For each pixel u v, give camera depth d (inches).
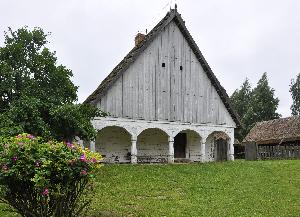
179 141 1254.3
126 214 521.7
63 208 299.3
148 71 1095.6
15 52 784.3
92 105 920.3
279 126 1878.7
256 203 616.1
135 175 818.8
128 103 1053.8
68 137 783.1
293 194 688.4
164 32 1135.6
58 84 820.0
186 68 1162.0
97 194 634.2
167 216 520.7
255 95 3029.0
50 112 735.7
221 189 720.3
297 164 1007.0
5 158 286.4
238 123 1243.2
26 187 291.9
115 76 1030.4
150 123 1082.7
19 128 665.0
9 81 757.9
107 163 1070.4
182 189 714.8
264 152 1346.0
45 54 810.2
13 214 493.4
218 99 1213.7
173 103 1127.0
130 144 1133.7
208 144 1309.1
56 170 288.0
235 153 2015.3
